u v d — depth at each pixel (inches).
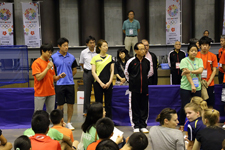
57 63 186.9
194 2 398.0
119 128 194.4
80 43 386.3
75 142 123.1
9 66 242.2
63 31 399.9
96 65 186.1
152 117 200.5
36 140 91.9
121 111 200.4
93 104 102.3
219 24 388.8
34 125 94.8
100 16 373.1
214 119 99.2
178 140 97.0
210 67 190.9
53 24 370.6
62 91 187.8
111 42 404.5
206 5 401.4
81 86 293.7
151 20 403.2
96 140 96.4
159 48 324.8
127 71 180.4
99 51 193.5
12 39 362.6
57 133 108.6
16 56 243.4
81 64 226.4
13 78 243.6
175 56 272.4
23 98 200.1
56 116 116.9
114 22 402.3
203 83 183.8
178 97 200.1
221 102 197.2
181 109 184.7
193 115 114.5
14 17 392.8
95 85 185.8
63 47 186.4
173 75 273.9
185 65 178.4
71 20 399.2
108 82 183.3
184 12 370.9
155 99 199.5
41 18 366.0
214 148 90.2
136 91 179.0
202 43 188.2
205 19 403.9
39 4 360.2
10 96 199.0
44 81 170.6
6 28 359.3
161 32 405.1
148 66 179.9
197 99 131.4
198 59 180.7
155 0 400.5
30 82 298.8
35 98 172.2
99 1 369.7
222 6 384.2
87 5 361.1
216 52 324.5
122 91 199.5
